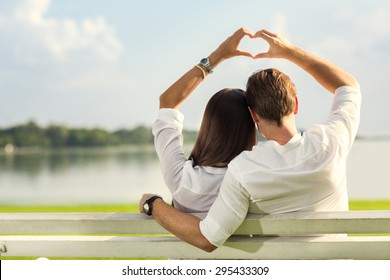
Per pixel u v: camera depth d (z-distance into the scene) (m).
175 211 3.01
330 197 3.06
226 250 3.12
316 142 2.99
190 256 3.17
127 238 3.22
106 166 47.69
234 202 2.93
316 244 3.01
